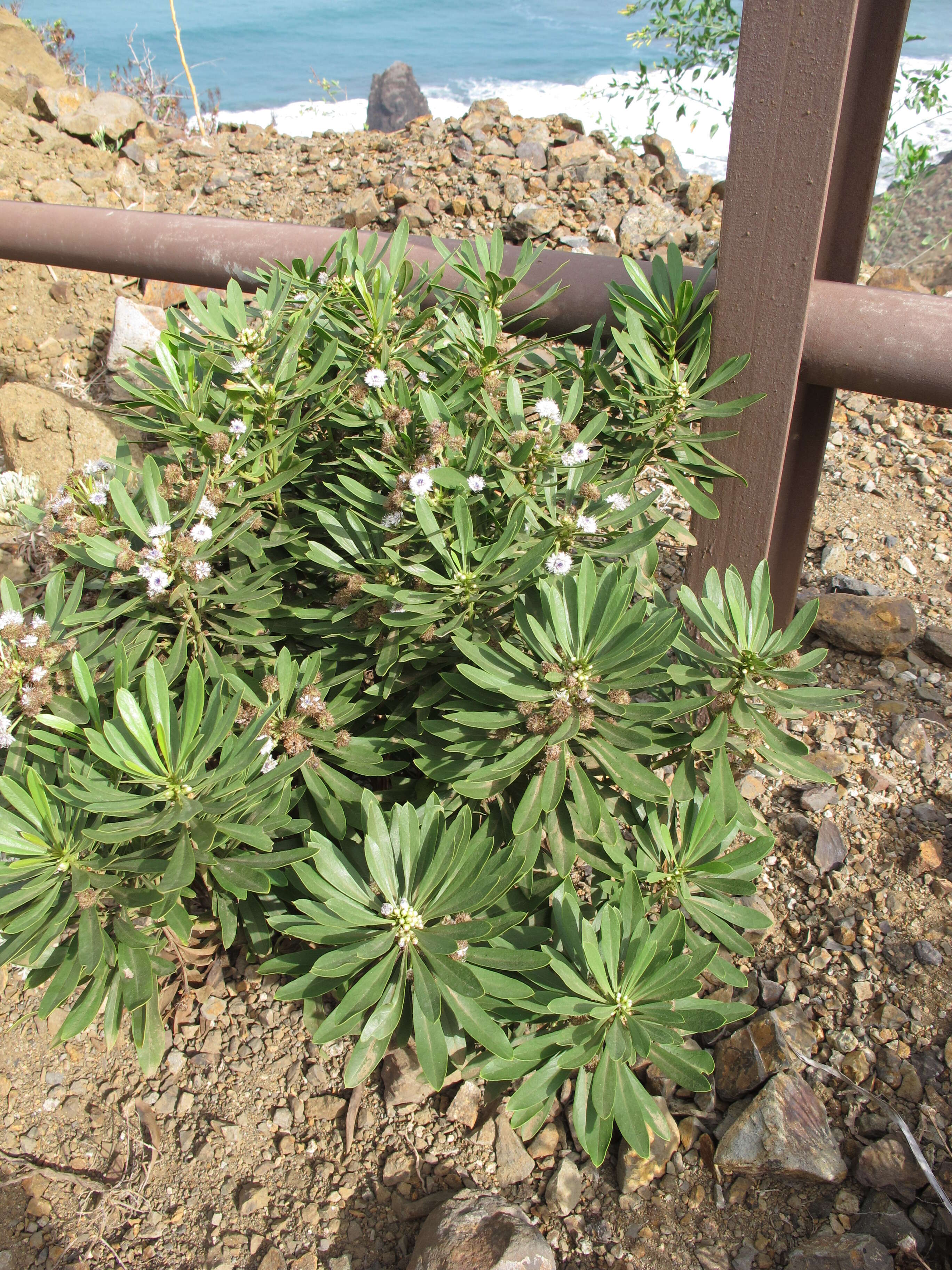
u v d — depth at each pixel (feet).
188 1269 1.84
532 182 4.57
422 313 2.20
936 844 2.29
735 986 1.94
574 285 2.37
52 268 4.33
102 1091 2.10
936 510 3.14
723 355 2.14
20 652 1.88
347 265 2.27
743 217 1.99
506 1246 1.73
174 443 2.13
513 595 1.82
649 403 2.19
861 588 2.86
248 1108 2.05
